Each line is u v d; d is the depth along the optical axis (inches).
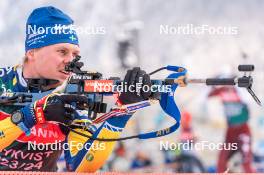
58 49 280.2
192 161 647.1
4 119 254.8
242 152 650.8
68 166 296.5
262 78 956.0
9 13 1168.8
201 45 1165.1
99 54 1067.3
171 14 1214.9
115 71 929.5
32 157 289.1
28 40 288.8
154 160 655.8
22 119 249.0
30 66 286.7
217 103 810.8
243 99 650.8
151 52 1157.1
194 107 850.1
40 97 271.9
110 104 299.0
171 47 1171.9
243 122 649.6
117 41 877.2
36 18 286.0
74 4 1181.7
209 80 245.3
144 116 755.4
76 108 256.7
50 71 282.0
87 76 267.1
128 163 657.0
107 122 282.8
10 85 290.0
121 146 665.0
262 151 710.5
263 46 1145.4
